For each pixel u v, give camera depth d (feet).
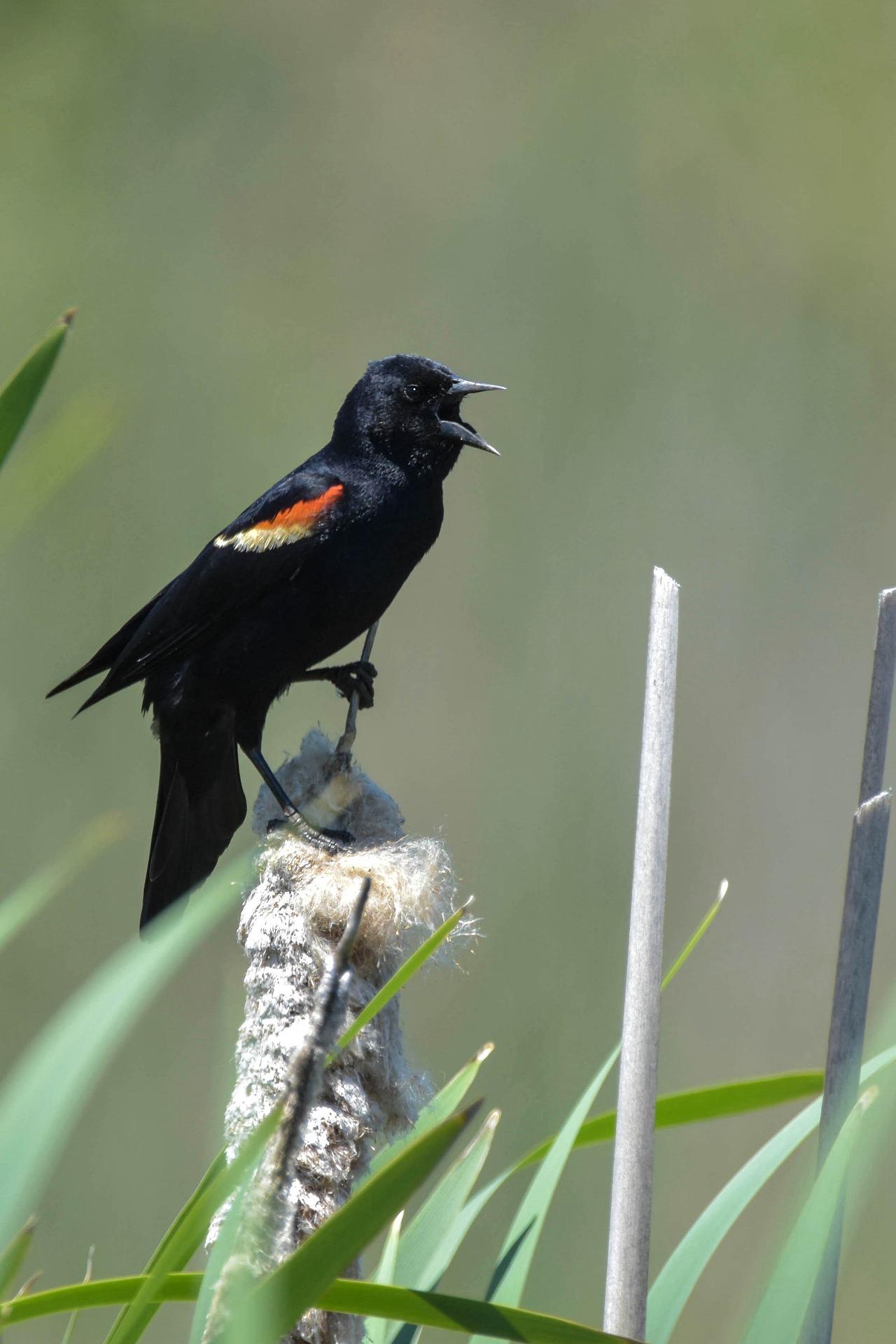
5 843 40.57
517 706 43.55
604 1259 31.24
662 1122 11.41
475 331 49.85
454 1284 30.94
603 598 45.70
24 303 48.60
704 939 42.47
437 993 35.94
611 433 48.47
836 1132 10.57
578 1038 35.65
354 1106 11.29
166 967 8.47
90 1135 34.06
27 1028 38.27
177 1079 34.73
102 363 48.32
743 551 47.01
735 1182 10.75
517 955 37.22
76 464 12.03
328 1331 10.89
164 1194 33.65
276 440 48.39
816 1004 41.32
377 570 23.65
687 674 45.88
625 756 42.39
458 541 45.78
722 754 45.06
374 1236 7.82
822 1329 10.23
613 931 37.76
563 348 49.42
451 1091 12.62
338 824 14.53
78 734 41.55
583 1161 31.91
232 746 24.04
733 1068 40.73
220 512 46.88
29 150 49.42
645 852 11.51
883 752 11.14
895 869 40.14
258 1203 8.22
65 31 49.85
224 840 23.91
